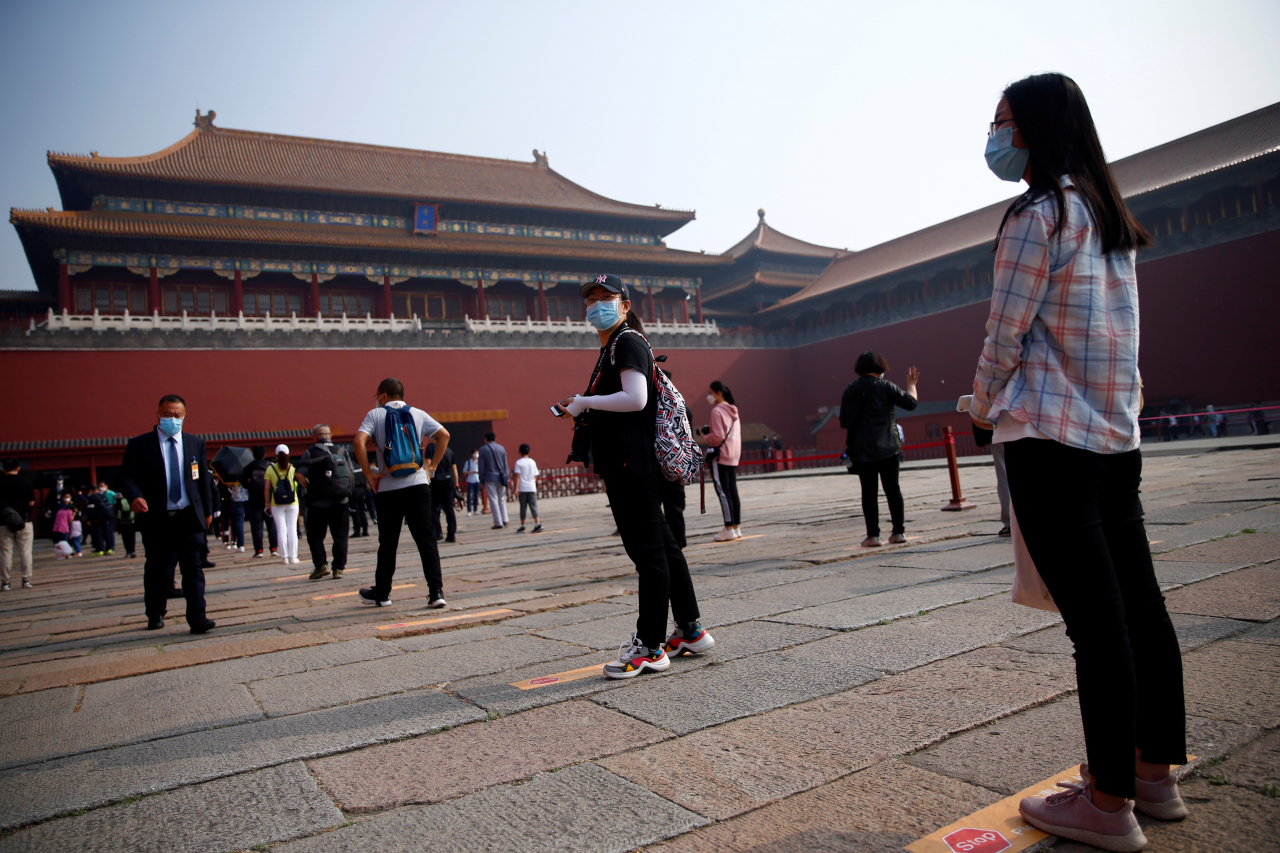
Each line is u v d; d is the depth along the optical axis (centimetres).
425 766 285
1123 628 204
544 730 315
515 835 228
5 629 750
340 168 4753
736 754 277
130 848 234
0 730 372
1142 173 3853
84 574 1403
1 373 3200
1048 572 212
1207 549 563
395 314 4478
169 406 662
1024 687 319
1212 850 196
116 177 3831
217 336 3606
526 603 635
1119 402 212
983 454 3047
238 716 364
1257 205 3219
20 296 3944
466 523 2020
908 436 4194
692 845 217
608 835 224
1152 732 214
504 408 4225
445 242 4306
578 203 5219
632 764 274
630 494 388
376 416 675
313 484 982
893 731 286
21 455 3048
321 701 381
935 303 4534
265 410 3656
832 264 5653
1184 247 3444
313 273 4122
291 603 769
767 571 688
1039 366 217
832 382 5084
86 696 432
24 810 264
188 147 4384
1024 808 217
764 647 417
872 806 232
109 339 3403
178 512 645
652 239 5372
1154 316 3531
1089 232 214
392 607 677
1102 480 210
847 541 856
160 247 3772
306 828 240
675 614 416
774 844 214
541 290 4747
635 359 383
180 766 299
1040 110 222
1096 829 200
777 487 2386
